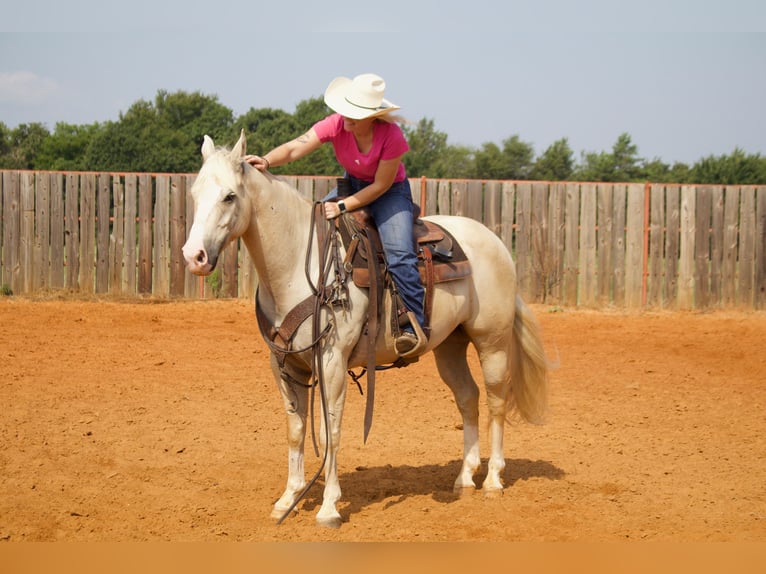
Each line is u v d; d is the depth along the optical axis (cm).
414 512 605
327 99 572
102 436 778
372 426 859
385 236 579
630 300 1703
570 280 1711
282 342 560
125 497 624
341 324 559
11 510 586
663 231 1697
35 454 715
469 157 4078
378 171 570
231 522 579
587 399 981
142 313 1545
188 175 1697
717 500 637
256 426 834
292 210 556
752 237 1695
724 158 3453
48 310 1541
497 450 658
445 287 610
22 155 3744
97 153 3162
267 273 553
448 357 670
